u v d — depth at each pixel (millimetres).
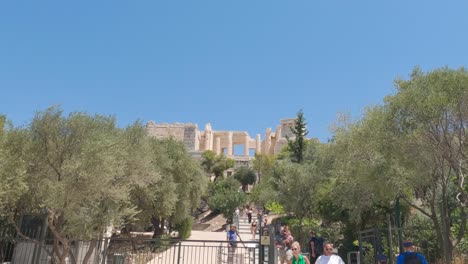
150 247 16828
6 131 11789
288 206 29516
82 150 11398
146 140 17203
